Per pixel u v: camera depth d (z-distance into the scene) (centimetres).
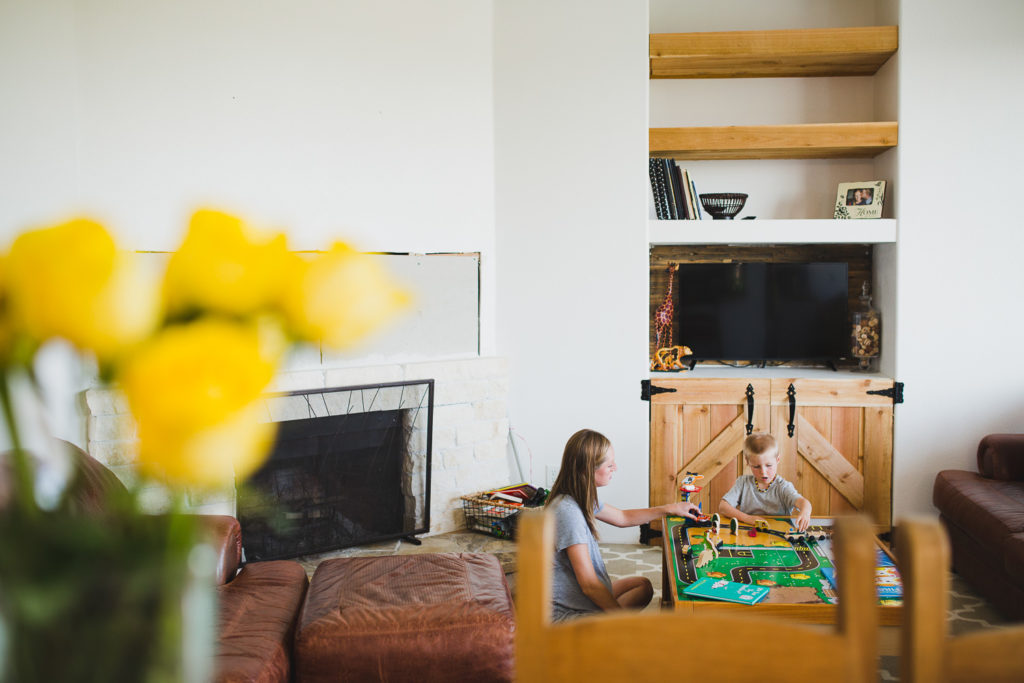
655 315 452
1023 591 296
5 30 299
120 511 53
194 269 51
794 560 263
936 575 75
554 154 410
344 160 372
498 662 224
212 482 49
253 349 50
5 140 299
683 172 414
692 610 231
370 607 232
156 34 331
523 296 416
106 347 49
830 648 75
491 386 407
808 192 444
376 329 55
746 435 411
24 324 49
